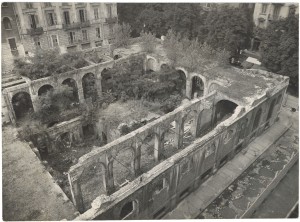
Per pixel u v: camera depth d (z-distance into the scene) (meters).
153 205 23.33
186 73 39.78
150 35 45.34
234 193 28.19
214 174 29.97
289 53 40.81
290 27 40.09
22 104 36.91
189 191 27.41
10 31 45.06
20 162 25.47
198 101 31.47
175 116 29.05
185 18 48.88
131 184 20.67
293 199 27.48
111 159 24.27
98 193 26.25
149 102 37.84
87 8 50.09
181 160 23.38
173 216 25.50
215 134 26.03
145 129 26.09
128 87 39.09
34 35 46.44
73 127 33.66
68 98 36.56
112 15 53.81
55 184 23.22
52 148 32.59
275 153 33.69
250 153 33.09
